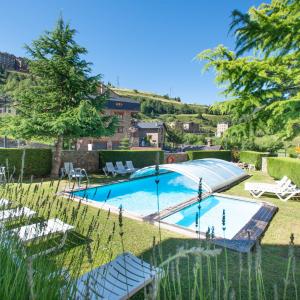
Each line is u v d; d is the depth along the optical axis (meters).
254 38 5.61
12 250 2.38
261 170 24.62
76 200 10.08
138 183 17.80
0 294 1.76
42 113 15.88
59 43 15.97
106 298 3.13
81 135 16.27
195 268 1.98
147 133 59.97
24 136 15.59
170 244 6.23
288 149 27.64
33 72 16.17
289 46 5.82
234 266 5.12
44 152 16.66
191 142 67.69
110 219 8.10
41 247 2.69
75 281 2.26
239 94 6.80
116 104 46.16
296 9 5.55
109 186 15.15
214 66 6.55
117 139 46.19
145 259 5.34
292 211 9.87
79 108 15.05
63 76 16.11
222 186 14.90
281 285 4.42
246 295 4.06
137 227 7.43
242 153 28.70
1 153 14.72
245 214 10.62
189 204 10.42
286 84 6.67
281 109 5.81
